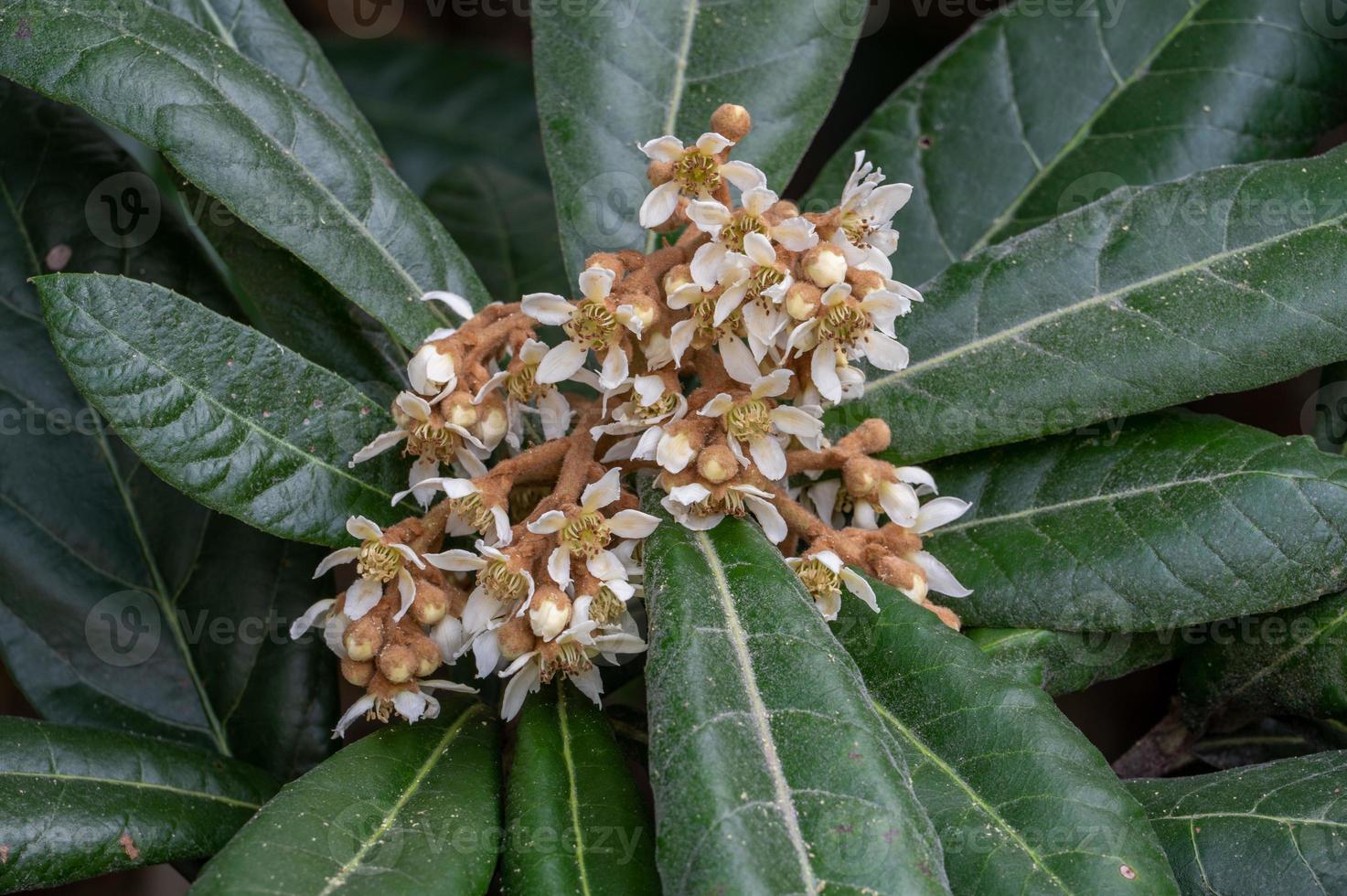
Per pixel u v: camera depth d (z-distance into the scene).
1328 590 0.48
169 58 0.49
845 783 0.43
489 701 0.52
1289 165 0.50
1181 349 0.49
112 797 0.48
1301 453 0.49
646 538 0.47
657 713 0.44
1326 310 0.49
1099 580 0.49
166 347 0.47
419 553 0.47
